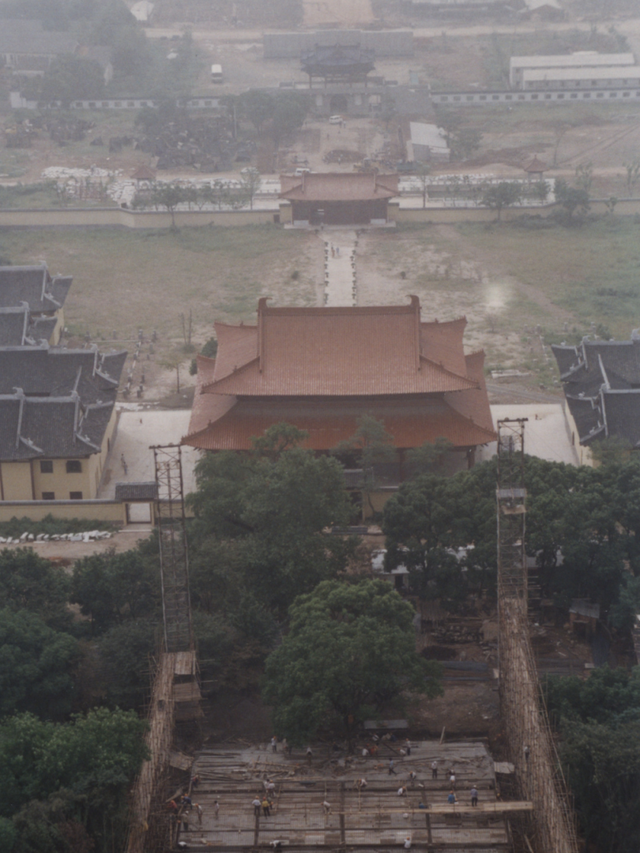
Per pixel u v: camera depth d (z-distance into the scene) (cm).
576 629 11494
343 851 8325
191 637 9838
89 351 16550
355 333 15000
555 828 7738
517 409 17362
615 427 14675
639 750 8131
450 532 11400
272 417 14825
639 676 9244
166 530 11869
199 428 14888
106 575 10706
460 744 9519
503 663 9706
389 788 8938
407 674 9225
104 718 8431
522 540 9694
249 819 8625
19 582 10344
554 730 9212
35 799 7781
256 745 9681
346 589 9862
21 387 16225
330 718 9550
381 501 14362
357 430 14200
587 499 11388
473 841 8394
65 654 9312
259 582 11106
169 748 9181
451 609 11462
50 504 14400
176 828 8494
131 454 16262
